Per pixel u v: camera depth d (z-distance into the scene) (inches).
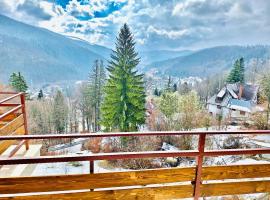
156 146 631.8
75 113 1386.6
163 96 1011.9
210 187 107.2
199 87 1893.5
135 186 104.5
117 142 667.4
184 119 917.2
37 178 94.2
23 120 197.3
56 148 673.6
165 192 104.1
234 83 1536.7
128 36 908.0
